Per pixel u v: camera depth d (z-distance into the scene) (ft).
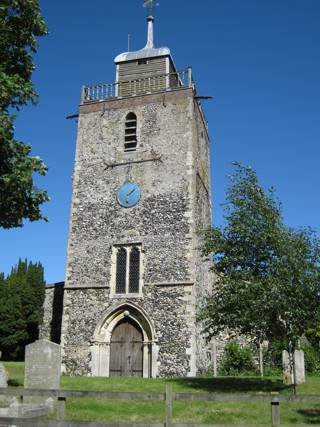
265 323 47.09
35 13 39.93
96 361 70.64
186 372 66.03
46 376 42.88
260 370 73.67
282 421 33.94
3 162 37.35
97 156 81.97
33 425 25.02
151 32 94.12
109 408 38.19
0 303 91.91
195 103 83.66
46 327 83.82
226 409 37.81
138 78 88.12
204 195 86.22
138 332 71.72
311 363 75.25
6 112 36.11
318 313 46.85
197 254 73.41
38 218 39.63
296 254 48.44
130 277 73.82
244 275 49.39
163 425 24.50
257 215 51.78
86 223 78.33
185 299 69.31
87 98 86.63
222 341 79.20
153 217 75.25
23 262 104.88
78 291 74.74
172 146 78.59
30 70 41.60
